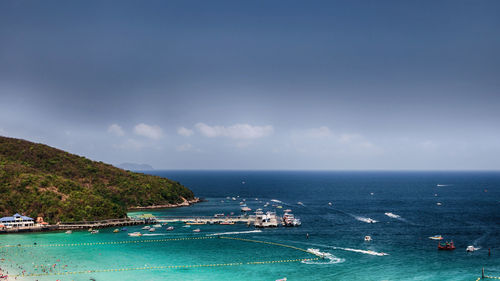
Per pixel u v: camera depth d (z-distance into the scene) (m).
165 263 126.38
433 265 125.25
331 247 149.75
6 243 153.88
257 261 129.38
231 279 110.56
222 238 166.75
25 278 109.56
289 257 134.50
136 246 150.88
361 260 130.88
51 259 130.12
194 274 115.06
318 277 112.94
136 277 111.88
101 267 121.31
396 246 151.50
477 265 125.31
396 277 113.12
